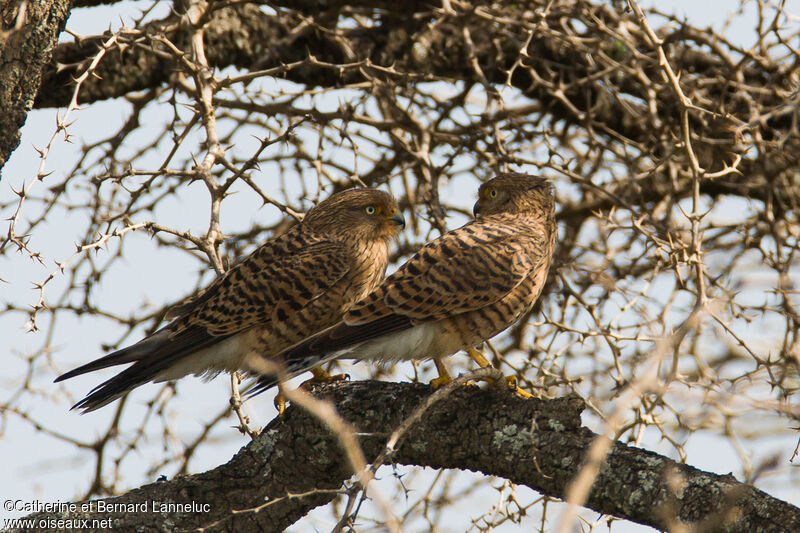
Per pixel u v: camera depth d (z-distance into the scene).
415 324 9.57
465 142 12.05
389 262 12.95
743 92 11.81
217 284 10.99
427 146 12.02
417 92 12.34
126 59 12.41
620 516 7.12
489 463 7.84
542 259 10.28
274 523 8.24
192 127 11.13
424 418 8.10
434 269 9.74
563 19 12.44
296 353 9.12
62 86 12.18
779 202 11.62
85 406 9.88
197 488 8.25
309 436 8.23
